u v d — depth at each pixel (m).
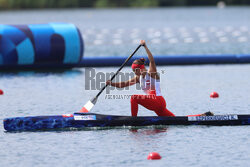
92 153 27.94
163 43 102.88
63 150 28.55
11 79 56.47
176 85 52.22
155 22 172.00
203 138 30.88
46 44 61.88
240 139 30.59
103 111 39.16
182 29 140.88
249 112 38.16
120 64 68.75
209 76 58.69
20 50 61.03
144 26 153.75
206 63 70.38
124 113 38.38
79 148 28.91
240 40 107.12
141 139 30.73
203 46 96.06
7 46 60.78
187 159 26.75
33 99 44.38
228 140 30.41
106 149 28.67
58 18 188.50
